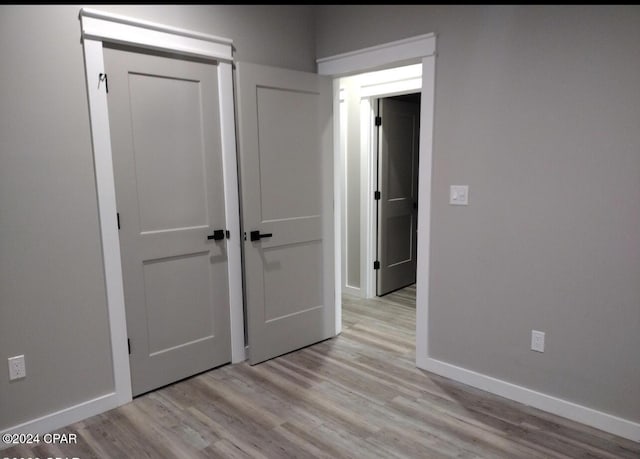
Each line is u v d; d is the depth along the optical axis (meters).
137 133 2.39
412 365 2.94
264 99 2.82
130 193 2.39
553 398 2.33
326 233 3.29
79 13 2.13
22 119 2.02
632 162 1.97
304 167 3.10
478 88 2.41
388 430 2.21
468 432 2.19
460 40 2.45
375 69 2.96
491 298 2.50
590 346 2.18
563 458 1.98
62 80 2.12
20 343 2.11
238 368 2.91
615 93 1.98
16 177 2.03
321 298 3.32
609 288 2.09
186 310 2.71
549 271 2.27
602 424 2.18
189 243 2.66
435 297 2.75
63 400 2.27
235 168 2.81
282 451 2.07
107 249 2.33
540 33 2.17
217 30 2.66
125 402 2.48
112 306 2.38
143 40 2.33
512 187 2.34
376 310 4.07
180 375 2.72
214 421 2.31
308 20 3.14
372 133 4.24
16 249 2.06
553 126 2.17
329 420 2.31
